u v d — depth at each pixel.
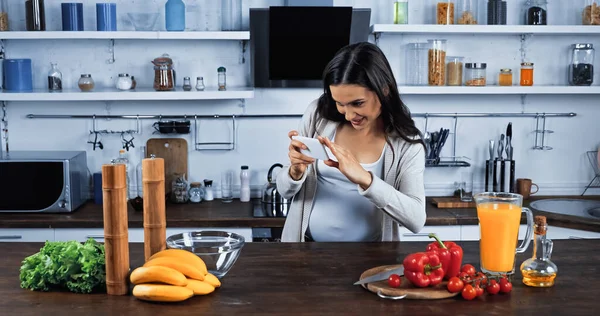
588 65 4.01
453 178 4.22
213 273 1.86
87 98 3.72
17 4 3.97
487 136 4.22
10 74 3.82
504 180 4.06
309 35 3.75
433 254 1.79
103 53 4.05
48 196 3.63
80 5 3.82
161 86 3.84
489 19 3.96
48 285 1.83
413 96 4.16
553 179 4.26
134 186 4.12
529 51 4.20
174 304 1.71
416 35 4.11
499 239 1.82
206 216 3.60
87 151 4.11
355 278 1.91
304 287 1.83
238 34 3.75
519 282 1.88
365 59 2.17
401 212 2.16
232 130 4.13
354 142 2.47
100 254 1.85
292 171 2.33
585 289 1.81
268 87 4.03
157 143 4.10
